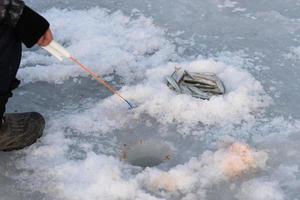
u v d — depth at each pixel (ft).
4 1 19.92
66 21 32.48
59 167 22.57
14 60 21.34
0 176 22.41
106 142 24.21
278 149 23.43
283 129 24.56
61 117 25.53
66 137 24.38
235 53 29.58
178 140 24.23
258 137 24.12
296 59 28.96
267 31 31.30
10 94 22.16
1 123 22.16
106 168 22.33
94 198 21.22
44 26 21.63
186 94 26.35
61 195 21.43
